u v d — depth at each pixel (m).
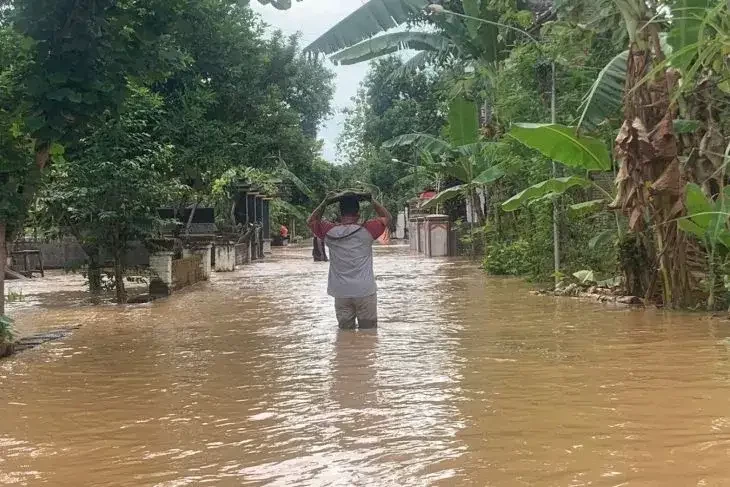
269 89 25.61
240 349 7.48
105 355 7.38
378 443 4.02
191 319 10.25
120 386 5.84
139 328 9.44
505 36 15.91
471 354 6.76
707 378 5.46
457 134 16.73
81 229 13.22
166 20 8.52
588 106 9.94
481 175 15.18
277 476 3.55
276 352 7.21
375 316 8.76
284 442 4.11
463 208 34.47
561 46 12.58
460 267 21.58
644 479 3.31
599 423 4.29
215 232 24.77
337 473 3.56
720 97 10.19
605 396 4.96
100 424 4.68
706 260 9.98
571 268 13.70
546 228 14.24
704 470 3.40
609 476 3.37
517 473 3.46
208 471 3.67
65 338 8.71
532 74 13.80
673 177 8.86
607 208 10.36
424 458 3.73
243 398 5.26
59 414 4.98
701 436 3.96
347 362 6.54
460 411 4.66
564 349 6.90
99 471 3.74
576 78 13.10
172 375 6.21
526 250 16.02
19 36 8.20
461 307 10.84
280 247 48.47
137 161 12.81
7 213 7.97
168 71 9.39
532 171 13.74
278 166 29.50
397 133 41.75
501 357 6.56
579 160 9.84
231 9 22.83
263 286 16.06
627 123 9.07
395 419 4.52
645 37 8.98
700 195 9.03
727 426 4.15
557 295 12.11
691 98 10.25
